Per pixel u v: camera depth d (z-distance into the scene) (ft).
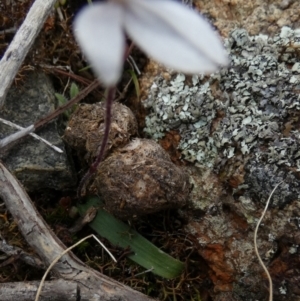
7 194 0.40
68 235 0.44
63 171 0.45
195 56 0.26
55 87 0.50
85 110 0.44
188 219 0.44
